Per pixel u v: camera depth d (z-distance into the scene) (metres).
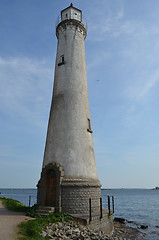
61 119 20.78
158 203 81.38
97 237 14.41
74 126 20.39
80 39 24.47
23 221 14.18
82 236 13.59
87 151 20.25
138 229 29.83
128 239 21.52
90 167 19.86
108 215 20.20
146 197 131.38
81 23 24.89
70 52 23.25
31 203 60.88
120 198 118.12
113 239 16.16
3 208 21.70
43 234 12.12
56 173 18.53
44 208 17.72
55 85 22.95
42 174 19.42
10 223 13.49
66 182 18.08
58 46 24.69
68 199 17.73
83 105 21.88
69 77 22.22
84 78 23.33
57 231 13.45
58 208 17.41
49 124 21.78
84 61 24.30
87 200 18.19
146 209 58.81
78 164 19.06
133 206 67.69
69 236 13.41
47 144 20.97
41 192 19.05
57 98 22.00
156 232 28.06
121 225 31.36
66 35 24.12
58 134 20.33
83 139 20.36
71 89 21.77
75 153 19.38
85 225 15.89
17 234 11.22
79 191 18.05
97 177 20.77
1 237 10.52
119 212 51.59
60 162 19.16
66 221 15.95
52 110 22.00
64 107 21.16
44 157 20.86
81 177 18.66
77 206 17.69
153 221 38.38
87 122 21.61
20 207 21.73
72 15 25.47
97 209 18.88
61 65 23.11
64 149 19.52
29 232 11.75
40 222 14.18
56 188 18.16
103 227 18.58
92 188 18.86
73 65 22.75
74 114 20.86
